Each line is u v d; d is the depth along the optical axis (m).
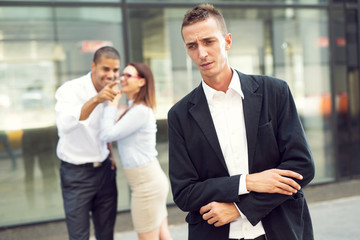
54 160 4.79
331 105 5.85
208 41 1.56
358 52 5.90
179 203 1.67
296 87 5.70
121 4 4.93
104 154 3.07
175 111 1.70
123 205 4.99
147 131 3.08
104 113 3.02
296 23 5.64
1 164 4.67
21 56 4.65
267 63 5.54
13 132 4.68
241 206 1.57
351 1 5.83
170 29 5.12
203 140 1.64
